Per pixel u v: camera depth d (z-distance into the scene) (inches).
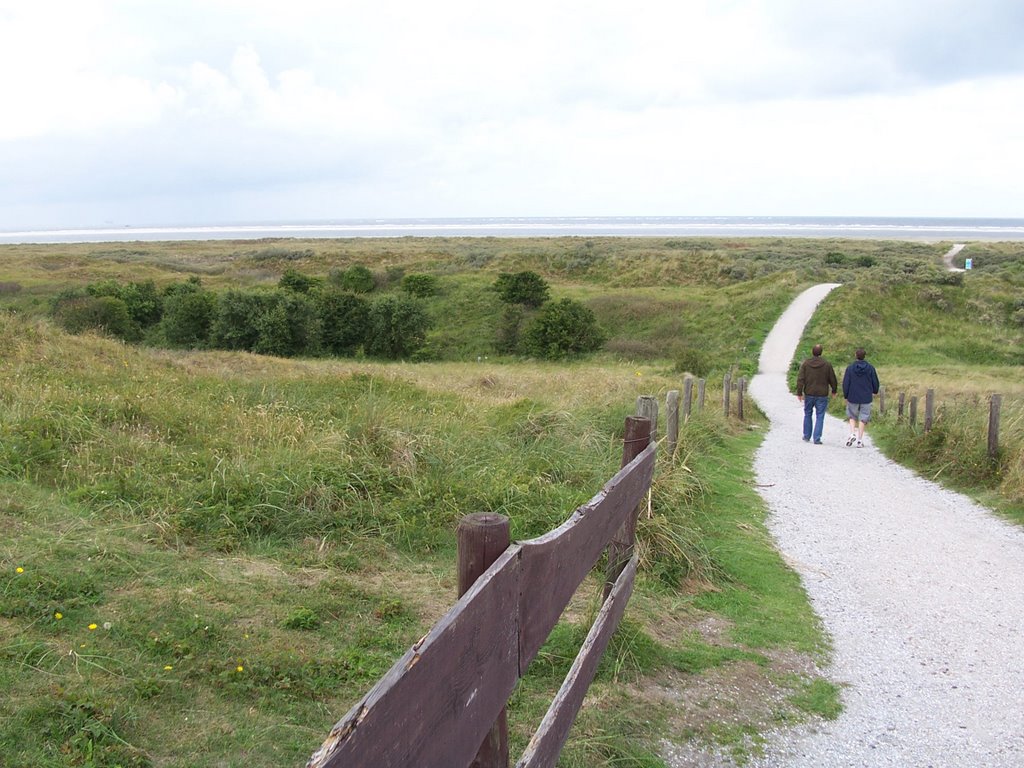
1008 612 200.5
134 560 170.1
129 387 354.3
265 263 2815.0
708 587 206.7
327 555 193.2
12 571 151.2
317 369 668.7
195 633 140.3
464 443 294.5
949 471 371.2
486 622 63.6
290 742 113.8
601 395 460.1
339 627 154.5
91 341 498.9
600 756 119.2
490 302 1934.1
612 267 2468.0
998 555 250.5
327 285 2057.1
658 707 139.3
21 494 198.4
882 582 223.1
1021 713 147.6
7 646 125.6
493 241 3885.3
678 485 269.4
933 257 2778.1
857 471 397.4
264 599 161.2
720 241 3821.4
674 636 172.7
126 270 2524.6
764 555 241.0
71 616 140.0
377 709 43.8
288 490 220.8
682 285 2242.9
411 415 327.9
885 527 284.0
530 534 218.1
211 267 2768.2
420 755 51.2
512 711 129.0
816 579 224.1
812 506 314.7
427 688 51.9
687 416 427.2
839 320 1454.2
